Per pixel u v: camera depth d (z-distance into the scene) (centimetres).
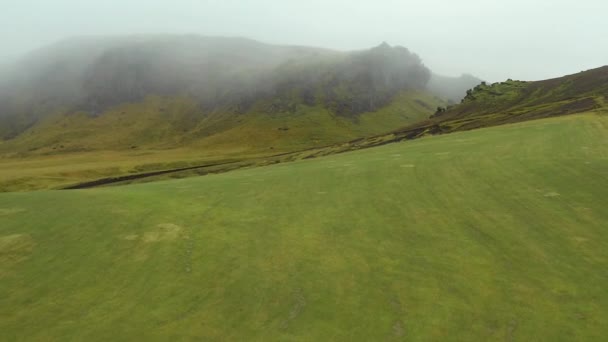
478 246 2123
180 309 1600
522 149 4747
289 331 1441
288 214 2781
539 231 2289
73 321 1545
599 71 19612
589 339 1355
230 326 1481
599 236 2177
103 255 2131
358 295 1669
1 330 1504
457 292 1669
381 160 4897
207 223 2603
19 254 2184
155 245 2245
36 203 3141
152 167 16762
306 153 15038
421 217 2605
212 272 1909
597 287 1672
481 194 3045
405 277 1809
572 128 6256
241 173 5350
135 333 1451
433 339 1376
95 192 3588
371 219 2609
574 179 3212
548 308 1537
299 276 1847
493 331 1411
